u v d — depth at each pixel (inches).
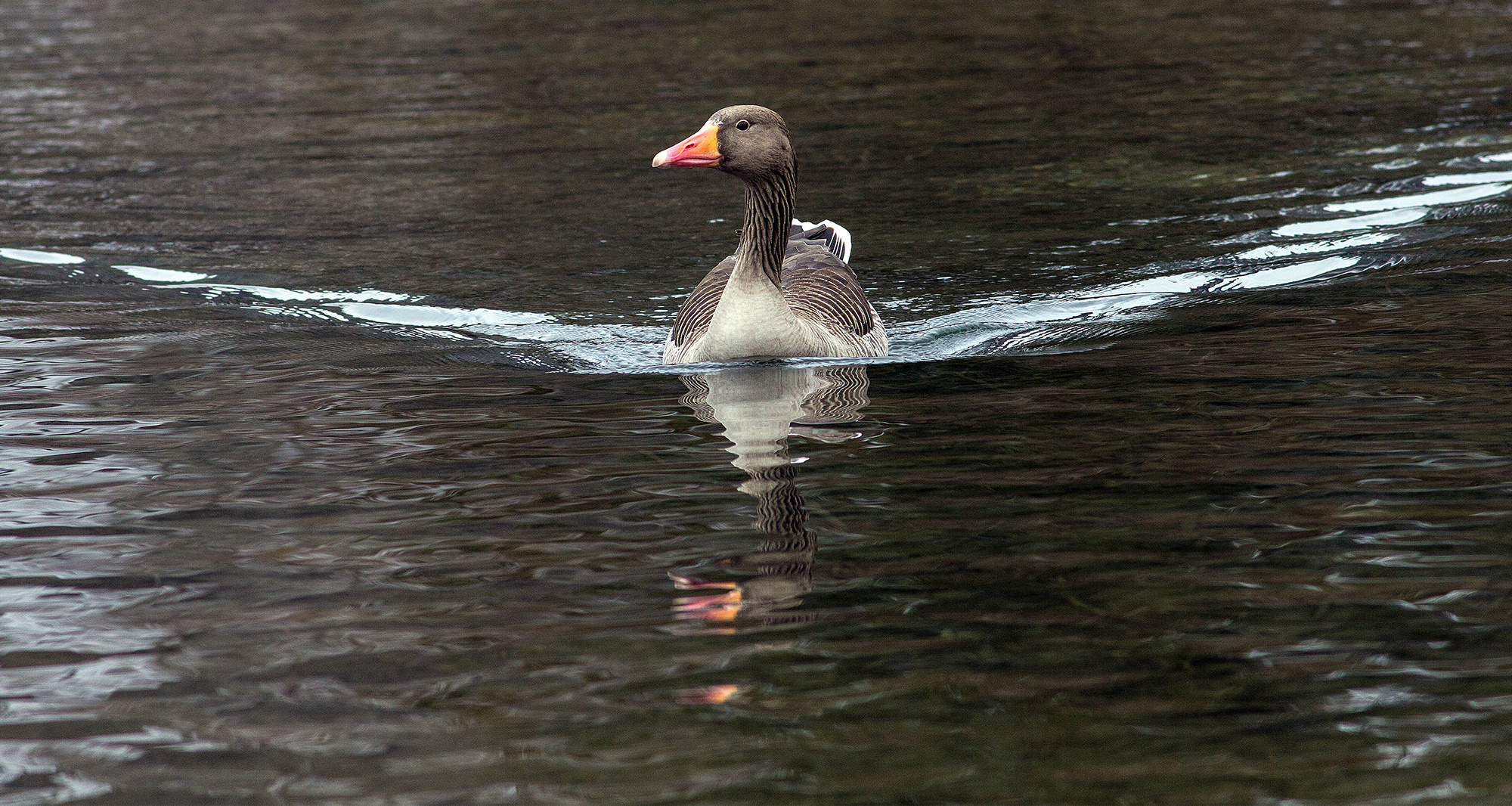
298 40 1301.7
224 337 546.0
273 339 543.8
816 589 297.1
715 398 457.4
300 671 267.7
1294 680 252.7
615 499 356.5
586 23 1358.3
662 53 1190.9
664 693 254.4
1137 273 608.7
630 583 303.1
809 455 389.4
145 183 812.0
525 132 920.9
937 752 231.8
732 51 1195.3
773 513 343.3
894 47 1197.7
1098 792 218.7
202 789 227.5
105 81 1122.7
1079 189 754.2
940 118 932.6
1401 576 294.5
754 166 510.0
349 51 1237.7
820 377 485.1
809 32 1283.2
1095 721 240.7
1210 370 460.8
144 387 478.6
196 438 420.2
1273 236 651.5
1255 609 281.6
